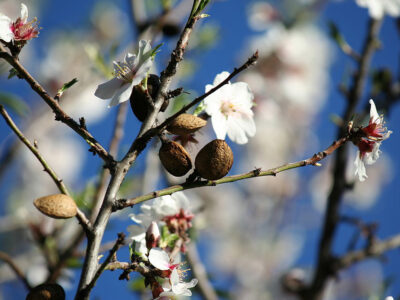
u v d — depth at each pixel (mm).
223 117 2635
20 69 2172
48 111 5754
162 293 2211
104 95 2248
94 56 3809
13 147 5133
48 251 4082
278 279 6188
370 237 4719
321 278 4719
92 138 2193
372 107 2570
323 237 4785
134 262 2266
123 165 2182
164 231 2865
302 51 7484
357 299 7949
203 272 4137
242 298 8070
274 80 7527
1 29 2211
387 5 4914
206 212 8336
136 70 2234
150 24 4949
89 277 2049
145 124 2232
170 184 4586
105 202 2131
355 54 4906
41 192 7738
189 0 5277
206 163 2256
